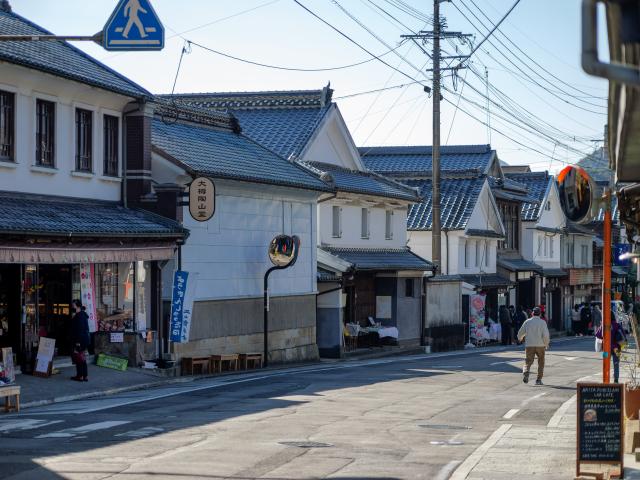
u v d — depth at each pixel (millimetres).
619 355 26594
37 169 27219
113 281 29656
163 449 15438
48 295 28016
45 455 14766
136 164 31562
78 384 25281
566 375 30844
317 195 41875
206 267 33656
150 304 31141
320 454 15203
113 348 29094
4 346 25844
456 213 60281
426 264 50719
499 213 66250
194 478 13062
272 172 38438
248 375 31609
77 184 29234
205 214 31359
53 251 25297
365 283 48156
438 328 52719
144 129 31562
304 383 27344
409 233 60312
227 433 17281
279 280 38719
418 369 33312
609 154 12000
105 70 31438
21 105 26719
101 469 13586
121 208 31016
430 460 14867
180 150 33656
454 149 69312
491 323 60969
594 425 12953
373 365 36344
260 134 46938
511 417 20094
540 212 75375
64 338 28406
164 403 22219
